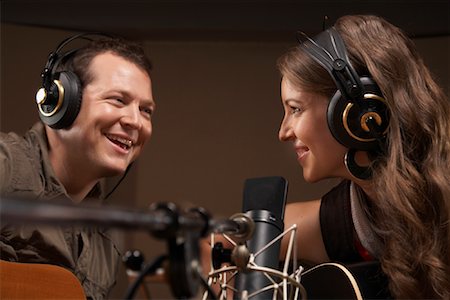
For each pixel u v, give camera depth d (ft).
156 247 8.92
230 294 3.65
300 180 9.21
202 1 8.90
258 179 3.66
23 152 4.31
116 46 4.52
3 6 8.90
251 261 2.85
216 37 9.37
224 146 9.59
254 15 8.87
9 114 9.10
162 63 9.67
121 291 8.68
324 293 3.60
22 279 3.74
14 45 9.13
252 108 9.61
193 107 9.64
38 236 4.04
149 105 4.55
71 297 3.81
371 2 8.75
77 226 1.38
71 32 9.22
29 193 4.17
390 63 3.80
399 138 3.71
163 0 8.91
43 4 8.96
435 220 3.74
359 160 3.79
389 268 3.67
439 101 3.90
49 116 4.28
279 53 9.61
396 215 3.73
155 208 1.63
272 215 3.46
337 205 4.28
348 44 3.86
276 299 3.20
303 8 8.82
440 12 8.72
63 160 4.44
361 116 3.63
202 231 1.82
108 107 4.34
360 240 4.15
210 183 9.56
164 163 9.58
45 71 4.26
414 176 3.71
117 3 8.95
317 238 4.35
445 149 3.82
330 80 3.74
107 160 4.38
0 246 3.96
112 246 4.67
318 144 3.82
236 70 9.66
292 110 3.92
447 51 9.04
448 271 3.67
